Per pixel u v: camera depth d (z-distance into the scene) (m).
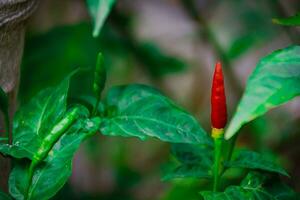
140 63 0.71
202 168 0.41
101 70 0.38
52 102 0.39
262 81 0.31
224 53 0.73
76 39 0.62
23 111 0.39
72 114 0.36
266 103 0.31
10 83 0.41
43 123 0.39
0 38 0.38
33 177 0.37
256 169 0.40
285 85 0.31
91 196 0.71
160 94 0.40
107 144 0.84
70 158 0.37
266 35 0.76
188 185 0.55
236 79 0.74
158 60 0.68
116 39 0.66
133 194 0.83
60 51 0.61
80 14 0.74
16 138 0.38
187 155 0.42
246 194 0.38
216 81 0.38
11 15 0.38
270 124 0.73
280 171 0.39
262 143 0.69
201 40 0.83
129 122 0.39
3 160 0.42
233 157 0.42
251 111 0.31
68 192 0.65
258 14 0.77
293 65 0.32
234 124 0.31
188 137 0.38
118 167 0.77
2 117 0.41
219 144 0.39
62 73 0.61
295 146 0.68
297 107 0.84
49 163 0.38
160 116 0.39
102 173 0.84
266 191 0.39
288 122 0.72
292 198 0.39
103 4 0.31
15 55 0.40
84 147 0.82
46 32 0.62
